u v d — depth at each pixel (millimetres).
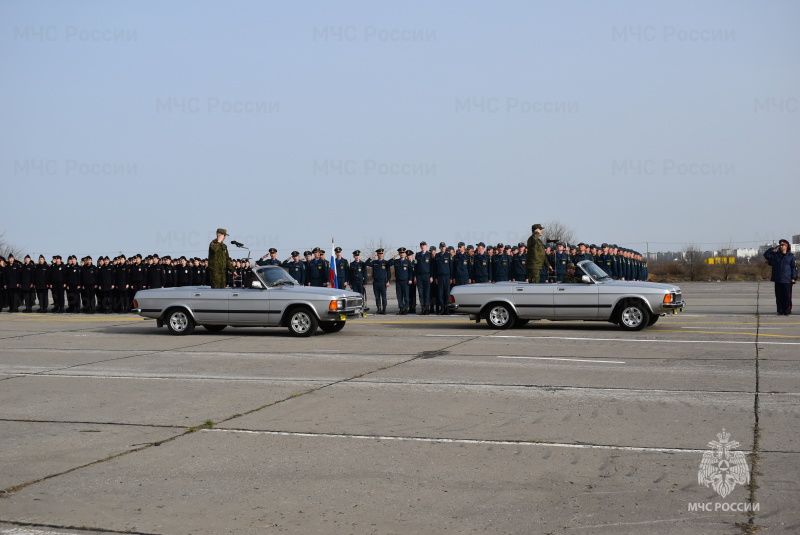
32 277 29172
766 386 10289
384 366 12633
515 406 9359
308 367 12688
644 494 6051
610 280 18047
